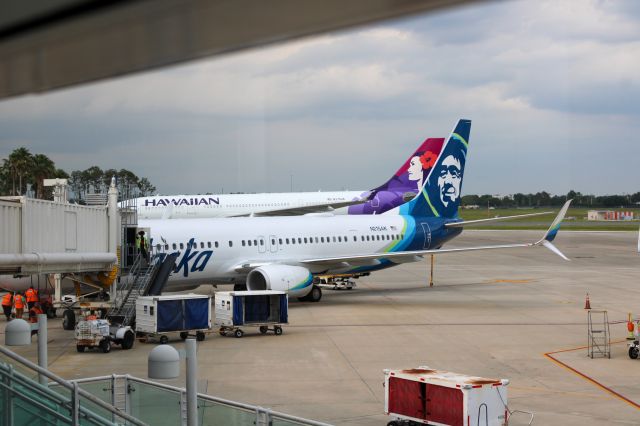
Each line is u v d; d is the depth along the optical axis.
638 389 25.31
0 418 14.58
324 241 50.44
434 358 30.47
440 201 57.16
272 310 36.47
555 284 62.25
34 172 100.81
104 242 36.97
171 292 51.25
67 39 2.66
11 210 27.66
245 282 48.16
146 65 2.78
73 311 37.25
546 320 41.16
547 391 25.02
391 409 20.89
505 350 32.25
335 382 26.25
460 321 40.66
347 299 51.12
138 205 79.31
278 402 23.53
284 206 85.69
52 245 31.02
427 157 84.62
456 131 57.19
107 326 31.50
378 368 28.56
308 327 38.62
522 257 97.94
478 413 19.42
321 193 87.88
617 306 47.50
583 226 194.38
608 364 29.41
